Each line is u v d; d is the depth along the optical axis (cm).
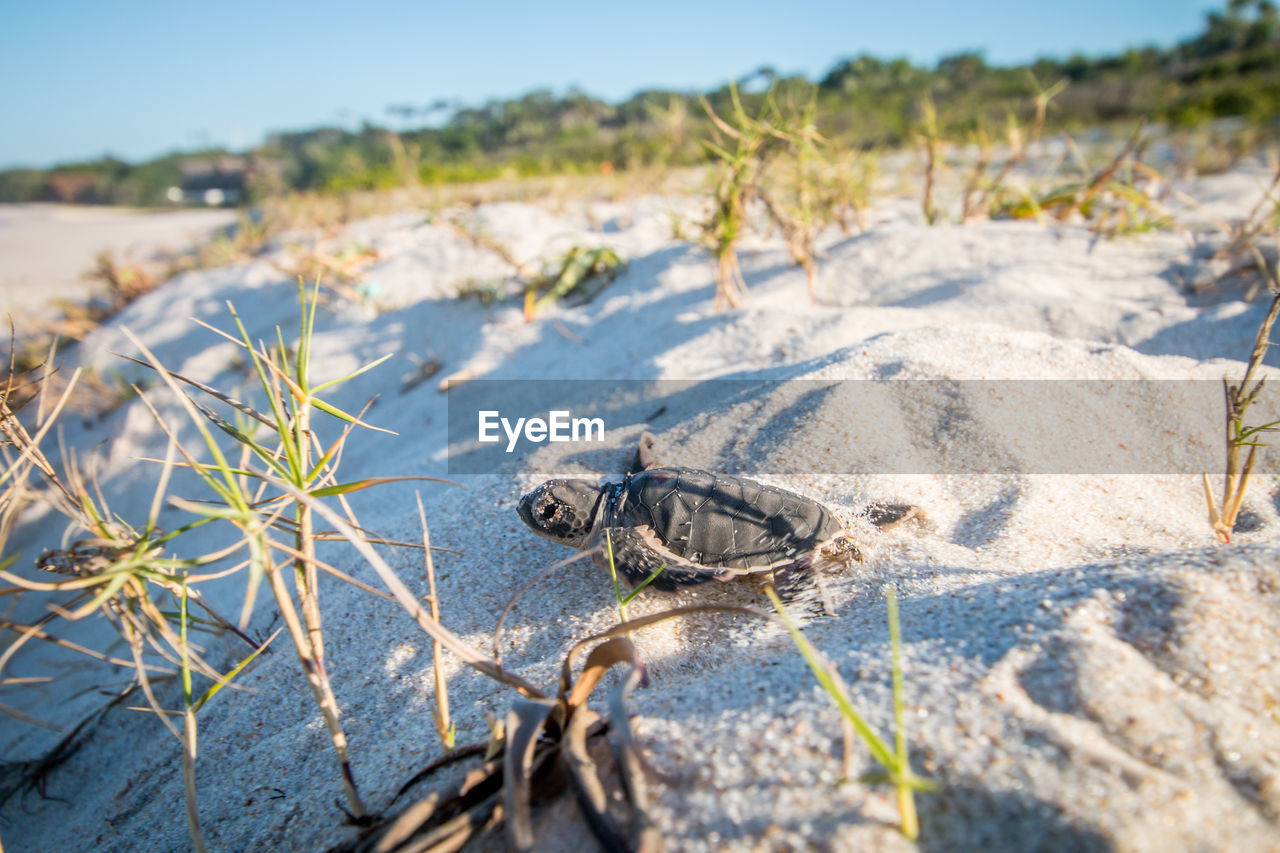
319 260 46
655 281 36
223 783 14
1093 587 11
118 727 20
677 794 9
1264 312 24
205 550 31
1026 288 28
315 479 11
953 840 8
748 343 27
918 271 31
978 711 9
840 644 12
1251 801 8
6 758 23
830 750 9
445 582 18
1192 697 9
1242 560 11
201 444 39
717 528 15
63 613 9
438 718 12
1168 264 30
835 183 36
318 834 12
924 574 14
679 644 14
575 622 16
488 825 10
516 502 20
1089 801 8
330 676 16
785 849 8
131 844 14
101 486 39
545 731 11
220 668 20
